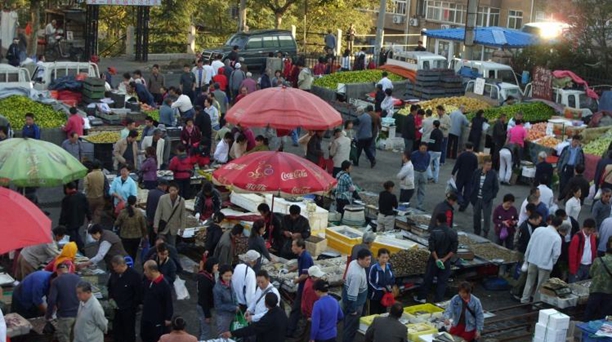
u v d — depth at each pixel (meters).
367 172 27.17
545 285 16.89
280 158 16.95
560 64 39.25
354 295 14.45
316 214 19.11
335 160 23.95
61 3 44.31
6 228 12.63
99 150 23.98
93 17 41.03
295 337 15.07
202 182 22.45
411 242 18.31
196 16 56.94
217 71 33.91
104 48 51.22
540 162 22.83
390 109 31.64
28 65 34.31
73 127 24.77
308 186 16.66
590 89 34.72
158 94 32.00
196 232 18.31
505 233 19.47
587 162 25.64
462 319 14.18
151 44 53.12
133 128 22.88
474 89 34.88
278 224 17.55
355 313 14.59
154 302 13.82
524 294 17.42
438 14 65.56
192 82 32.09
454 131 29.00
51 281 13.72
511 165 26.31
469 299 14.20
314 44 56.38
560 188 24.44
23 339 13.60
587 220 17.44
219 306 13.92
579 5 38.06
